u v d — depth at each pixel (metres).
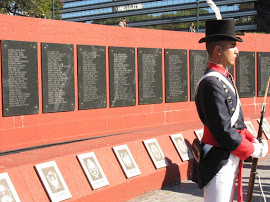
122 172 4.98
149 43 10.21
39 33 8.14
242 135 2.99
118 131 9.66
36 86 8.06
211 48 3.02
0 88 7.56
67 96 8.64
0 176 3.59
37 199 3.81
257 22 65.88
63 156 4.36
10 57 7.65
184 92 10.95
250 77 12.22
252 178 3.11
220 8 69.19
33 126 8.11
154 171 5.45
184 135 6.44
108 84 9.47
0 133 7.62
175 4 79.38
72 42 8.72
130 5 87.81
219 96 2.80
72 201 4.12
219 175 2.90
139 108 10.08
